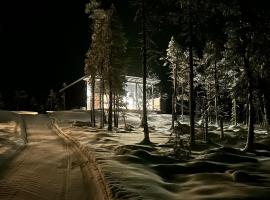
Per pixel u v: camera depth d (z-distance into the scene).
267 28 28.56
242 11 28.55
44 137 36.38
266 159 20.06
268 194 11.10
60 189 14.37
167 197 11.27
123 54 47.78
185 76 59.81
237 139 36.34
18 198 12.93
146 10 33.28
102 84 51.22
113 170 15.45
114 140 31.11
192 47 30.09
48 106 99.81
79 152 25.11
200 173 15.06
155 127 58.06
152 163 18.50
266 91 30.56
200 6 29.81
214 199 10.73
